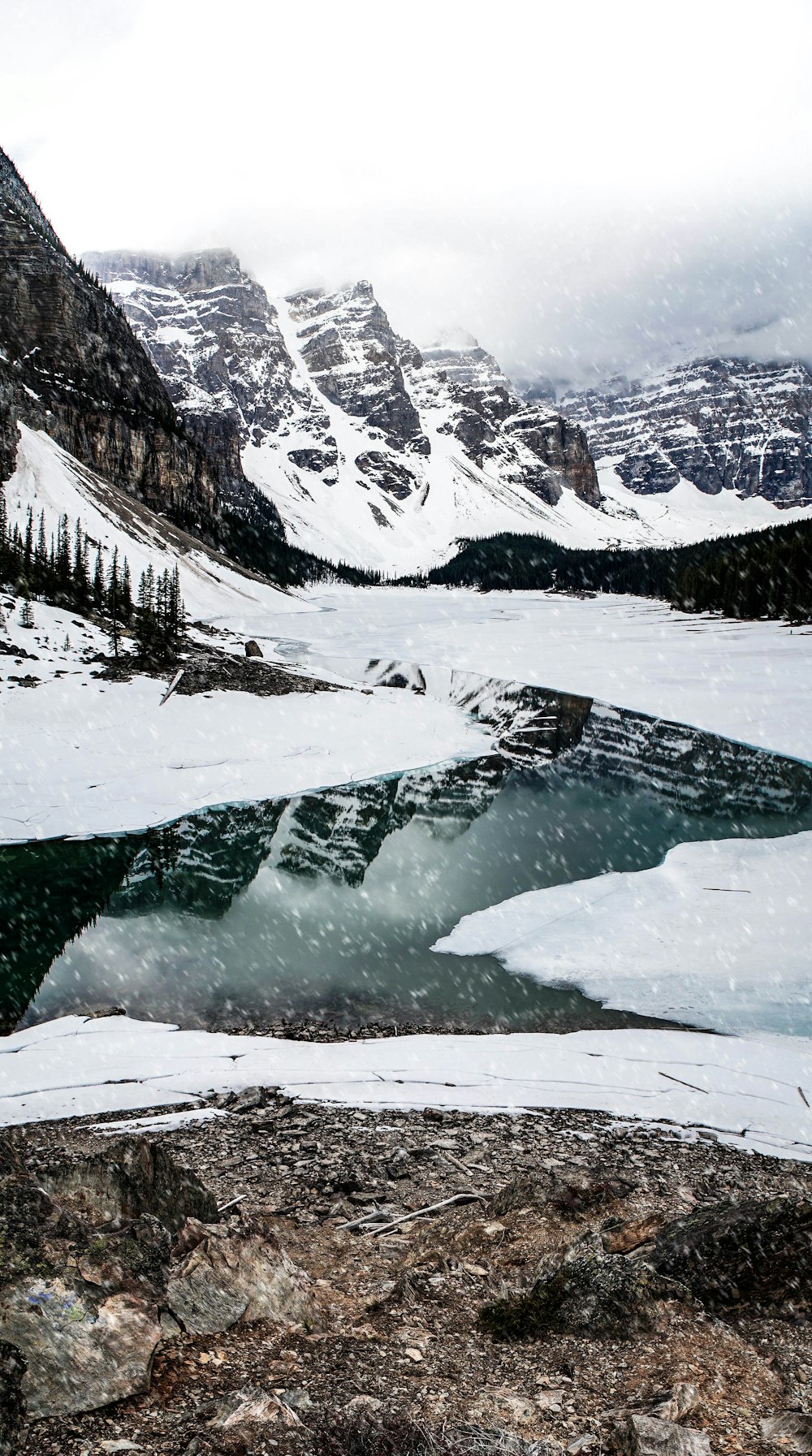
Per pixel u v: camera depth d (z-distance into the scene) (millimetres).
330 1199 11984
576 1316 7398
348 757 55531
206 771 49938
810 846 37344
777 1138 15180
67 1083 16875
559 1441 5754
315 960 26703
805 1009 22828
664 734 67562
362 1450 5367
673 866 35312
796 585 137125
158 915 30891
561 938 28250
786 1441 5797
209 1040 19672
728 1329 7379
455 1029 21766
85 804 43625
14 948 27281
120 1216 8469
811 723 68188
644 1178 12891
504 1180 12828
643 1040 20109
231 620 137125
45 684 58719
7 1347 5664
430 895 33094
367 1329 7270
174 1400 5820
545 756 59344
